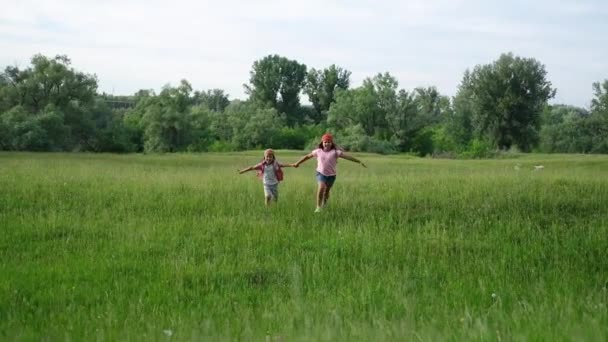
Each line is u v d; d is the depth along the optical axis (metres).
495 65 91.44
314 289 8.30
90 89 90.94
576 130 98.25
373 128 104.62
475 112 93.62
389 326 5.89
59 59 89.38
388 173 26.31
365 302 7.30
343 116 105.06
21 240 11.52
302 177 23.05
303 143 106.06
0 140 78.25
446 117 101.12
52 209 14.51
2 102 87.19
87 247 10.88
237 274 9.23
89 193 16.69
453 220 13.67
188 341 5.76
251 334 5.86
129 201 15.55
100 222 13.13
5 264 9.48
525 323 5.79
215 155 63.88
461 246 11.02
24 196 16.16
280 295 8.04
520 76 89.81
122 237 11.66
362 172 28.19
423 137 100.44
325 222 13.09
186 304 7.69
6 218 13.50
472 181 18.94
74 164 32.88
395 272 9.10
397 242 11.13
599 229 12.30
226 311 7.26
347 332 5.72
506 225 12.84
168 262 9.77
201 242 11.38
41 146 80.25
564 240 11.49
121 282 8.49
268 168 15.24
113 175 22.41
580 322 5.78
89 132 90.62
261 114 105.25
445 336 5.46
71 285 8.41
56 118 81.56
